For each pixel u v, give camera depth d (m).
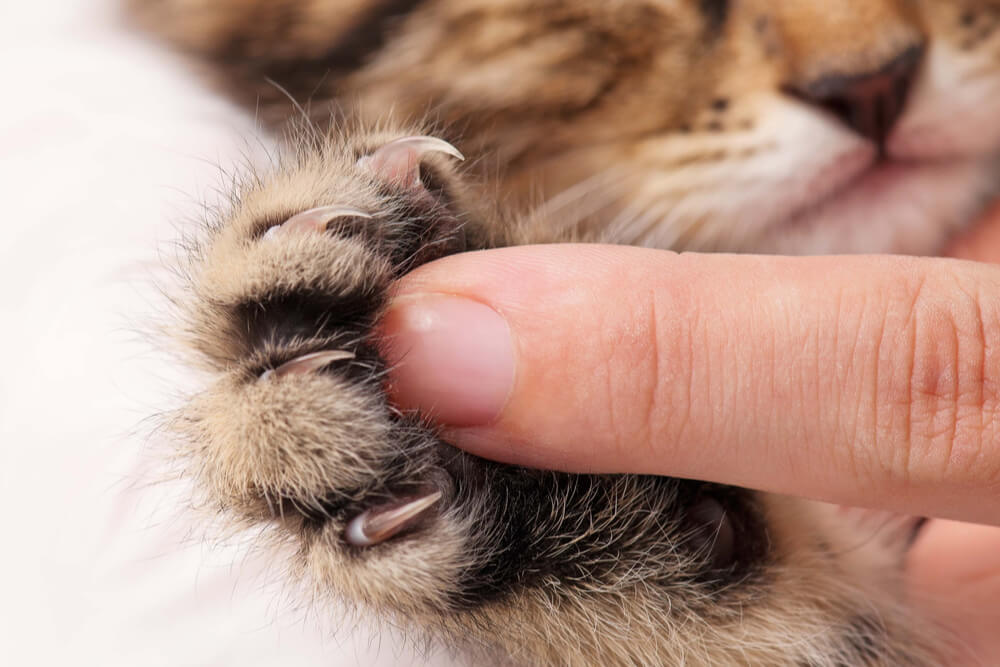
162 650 0.18
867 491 0.17
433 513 0.16
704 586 0.18
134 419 0.19
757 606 0.18
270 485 0.16
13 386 0.20
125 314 0.20
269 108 0.21
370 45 0.21
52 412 0.19
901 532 0.20
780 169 0.20
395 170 0.16
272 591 0.18
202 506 0.17
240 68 0.21
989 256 0.21
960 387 0.16
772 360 0.16
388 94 0.21
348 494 0.16
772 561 0.18
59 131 0.21
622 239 0.21
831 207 0.21
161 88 0.22
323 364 0.16
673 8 0.20
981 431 0.16
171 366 0.19
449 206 0.17
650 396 0.16
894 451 0.16
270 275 0.16
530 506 0.17
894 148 0.21
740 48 0.20
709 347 0.16
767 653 0.18
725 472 0.17
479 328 0.16
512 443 0.16
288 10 0.21
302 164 0.17
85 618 0.19
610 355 0.16
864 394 0.16
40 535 0.19
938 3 0.20
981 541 0.20
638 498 0.17
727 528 0.18
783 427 0.16
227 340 0.16
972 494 0.17
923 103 0.20
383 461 0.16
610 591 0.17
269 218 0.16
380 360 0.16
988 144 0.21
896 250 0.21
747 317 0.16
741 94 0.20
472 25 0.20
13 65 0.22
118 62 0.22
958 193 0.21
